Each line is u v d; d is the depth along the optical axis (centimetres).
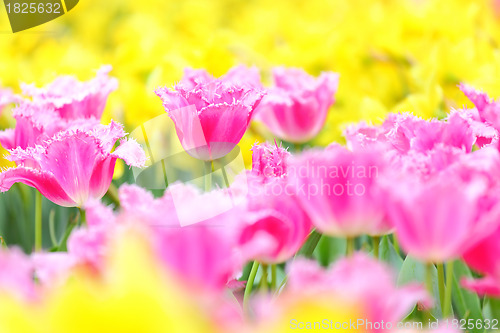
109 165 123
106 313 66
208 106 119
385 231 114
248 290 117
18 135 128
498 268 107
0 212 143
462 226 106
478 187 106
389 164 111
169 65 160
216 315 81
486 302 124
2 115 153
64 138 121
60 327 67
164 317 68
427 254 107
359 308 80
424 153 116
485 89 144
